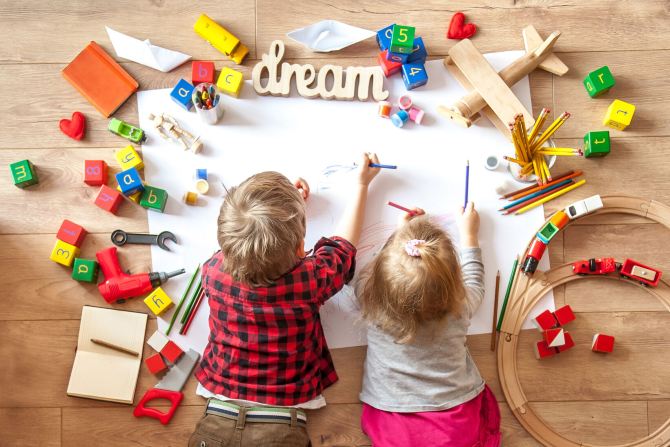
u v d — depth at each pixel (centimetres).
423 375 101
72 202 115
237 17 119
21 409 112
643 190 116
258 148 116
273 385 100
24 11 118
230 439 99
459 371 103
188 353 113
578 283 115
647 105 118
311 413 112
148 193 112
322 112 116
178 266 114
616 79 118
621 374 114
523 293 113
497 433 109
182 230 114
